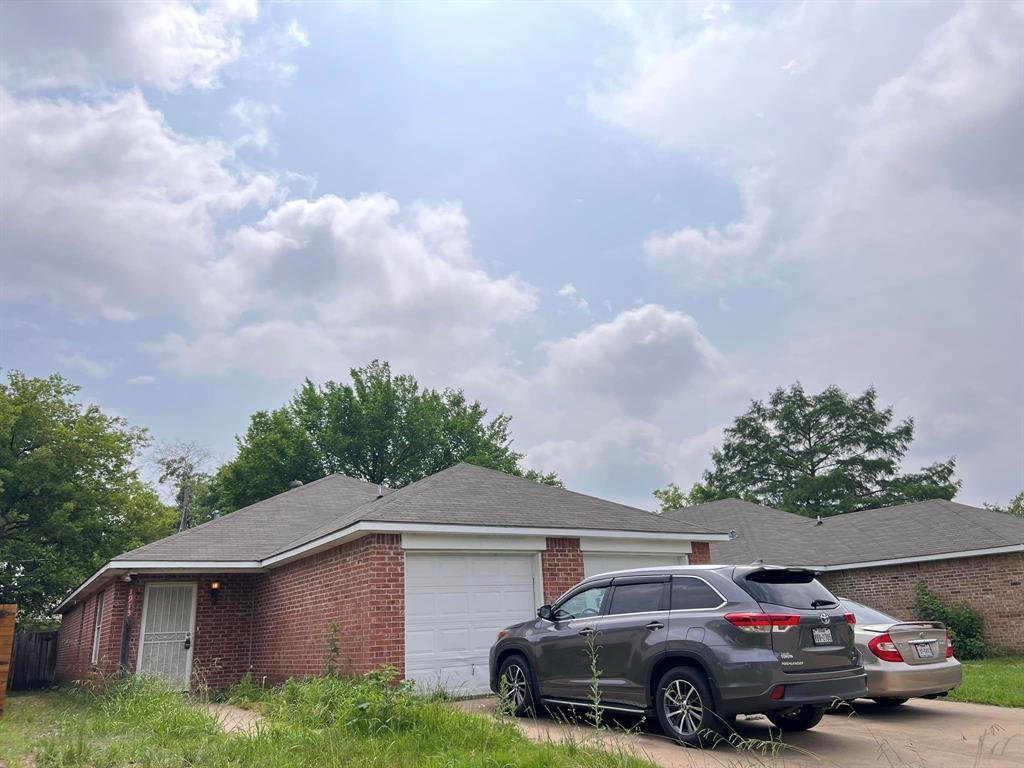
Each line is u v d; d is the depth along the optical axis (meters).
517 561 13.51
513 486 15.62
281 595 15.93
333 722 8.10
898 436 51.78
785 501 50.56
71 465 29.16
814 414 53.53
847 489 50.12
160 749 7.61
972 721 8.89
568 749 6.64
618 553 14.59
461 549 12.80
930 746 7.39
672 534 14.98
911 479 50.78
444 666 12.07
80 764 7.22
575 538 14.02
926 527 21.80
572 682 8.62
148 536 30.67
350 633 12.45
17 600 28.77
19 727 10.92
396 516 12.22
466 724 7.75
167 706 10.38
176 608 17.06
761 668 6.86
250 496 39.81
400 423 44.19
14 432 28.83
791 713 8.29
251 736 7.91
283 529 18.72
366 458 43.12
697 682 7.22
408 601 12.10
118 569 15.92
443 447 45.22
